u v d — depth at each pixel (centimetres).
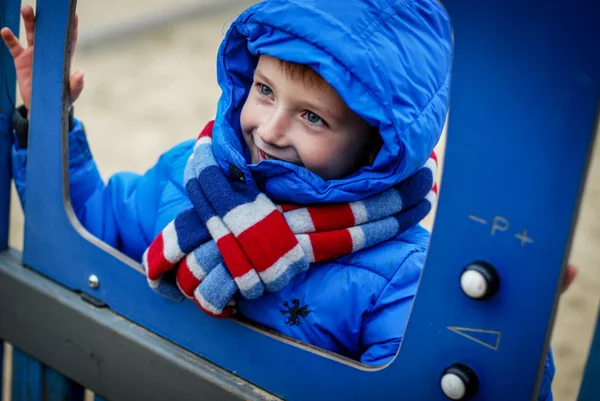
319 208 115
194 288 113
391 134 107
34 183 136
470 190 86
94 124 414
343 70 105
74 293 135
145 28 563
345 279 116
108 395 129
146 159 377
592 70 76
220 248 110
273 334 112
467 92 83
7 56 137
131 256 144
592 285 302
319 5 107
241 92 125
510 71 80
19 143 141
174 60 514
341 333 116
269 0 112
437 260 90
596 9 75
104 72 485
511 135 82
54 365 137
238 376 116
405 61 108
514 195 83
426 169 123
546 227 82
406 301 115
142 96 456
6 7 133
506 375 88
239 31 118
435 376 94
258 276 110
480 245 86
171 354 120
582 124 77
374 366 102
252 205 111
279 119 113
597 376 85
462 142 85
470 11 81
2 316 144
